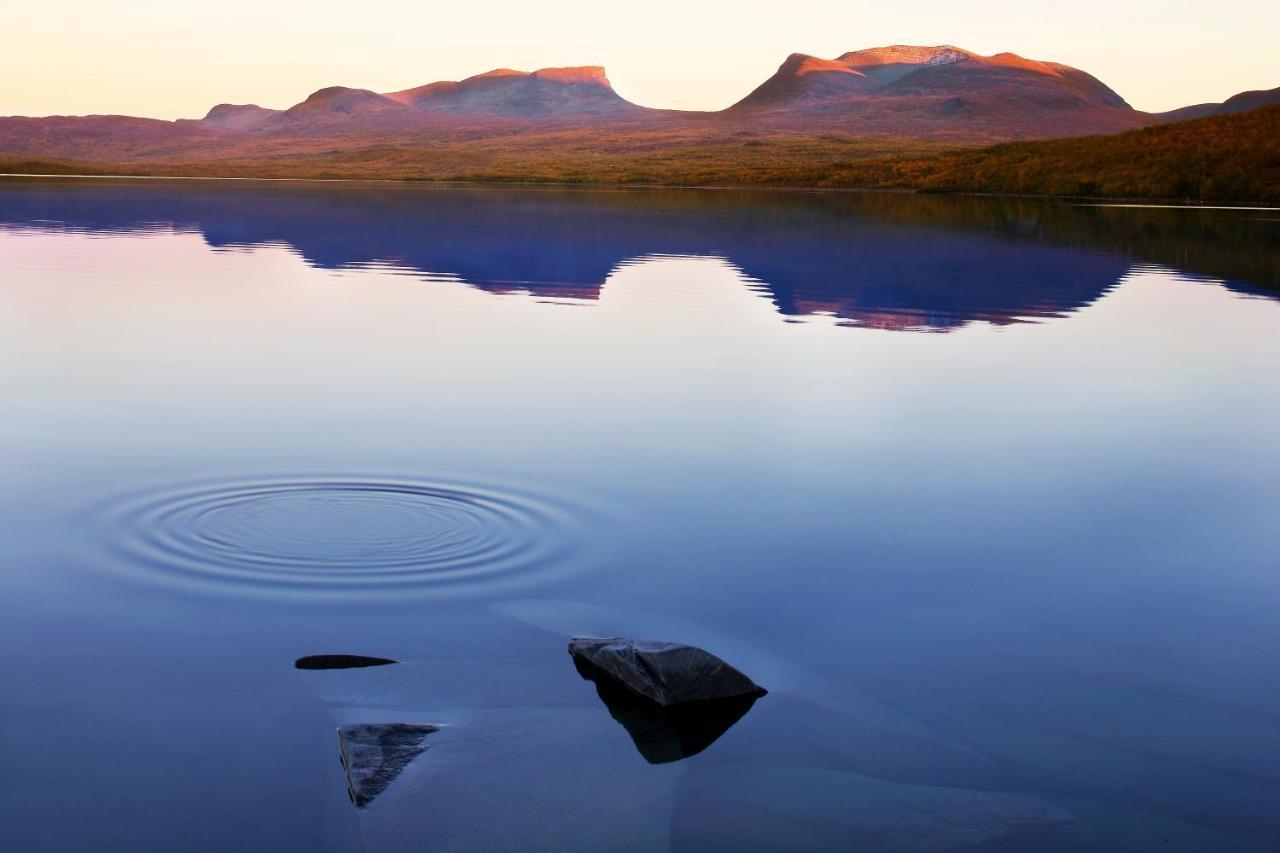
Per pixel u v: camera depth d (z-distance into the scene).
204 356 9.66
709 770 3.45
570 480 6.17
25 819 3.13
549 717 3.72
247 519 5.45
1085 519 5.81
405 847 3.03
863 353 10.22
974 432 7.44
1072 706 3.91
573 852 3.04
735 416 7.74
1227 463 6.82
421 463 6.40
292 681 3.90
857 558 5.20
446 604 4.55
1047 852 3.10
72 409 7.64
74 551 5.00
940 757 3.57
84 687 3.85
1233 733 3.75
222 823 3.12
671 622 4.46
